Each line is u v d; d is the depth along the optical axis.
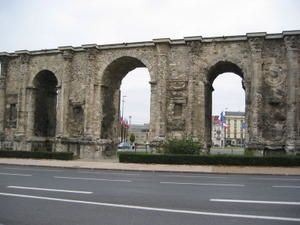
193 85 39.00
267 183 19.61
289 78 36.06
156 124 39.66
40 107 49.00
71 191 15.36
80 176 22.67
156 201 12.98
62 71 45.41
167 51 40.59
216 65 39.62
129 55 42.16
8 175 22.67
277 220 9.94
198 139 38.47
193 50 39.31
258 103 36.62
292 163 31.11
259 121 36.53
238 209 11.54
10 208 11.44
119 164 33.38
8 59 49.78
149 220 9.86
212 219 10.02
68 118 44.66
